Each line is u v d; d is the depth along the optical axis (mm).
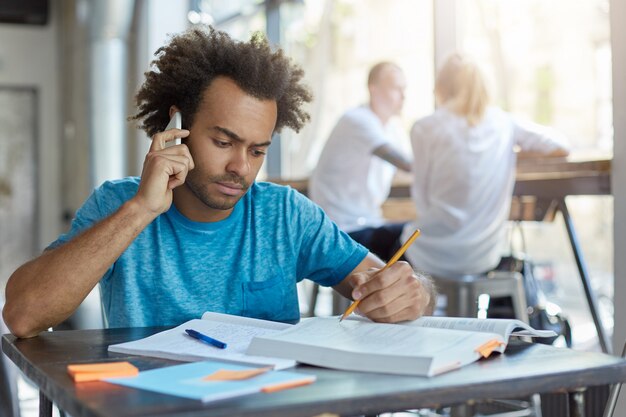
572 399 974
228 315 1348
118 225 1305
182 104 1435
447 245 2783
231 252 1514
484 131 2756
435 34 3172
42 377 979
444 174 2793
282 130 1627
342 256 1622
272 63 1431
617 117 2256
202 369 957
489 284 2619
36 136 7699
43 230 7703
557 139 2762
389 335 1076
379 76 3410
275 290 1545
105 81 5953
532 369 953
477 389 880
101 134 6000
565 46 3283
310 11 4742
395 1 3998
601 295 3430
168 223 1482
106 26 5879
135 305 1457
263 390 846
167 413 763
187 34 1514
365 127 3355
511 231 3000
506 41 3432
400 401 841
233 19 5441
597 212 3439
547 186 2691
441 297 2744
